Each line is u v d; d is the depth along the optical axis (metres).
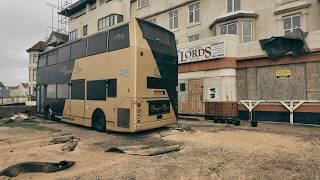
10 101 42.03
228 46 16.30
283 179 5.26
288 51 14.10
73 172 5.79
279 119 14.53
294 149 7.97
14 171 5.63
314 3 17.12
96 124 12.33
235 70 16.41
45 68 17.91
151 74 11.03
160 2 27.53
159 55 11.57
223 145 8.70
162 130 12.15
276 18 18.92
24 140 9.90
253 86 15.78
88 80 12.88
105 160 6.88
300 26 17.73
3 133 11.79
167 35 12.34
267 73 15.22
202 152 7.73
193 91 18.27
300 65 13.89
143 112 10.52
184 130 11.99
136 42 10.45
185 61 18.77
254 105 15.45
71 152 7.86
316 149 7.94
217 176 5.46
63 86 15.27
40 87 18.55
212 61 17.00
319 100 13.09
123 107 10.63
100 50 12.18
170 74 12.15
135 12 30.53
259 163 6.44
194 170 5.89
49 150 8.13
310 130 11.85
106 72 11.67
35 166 6.04
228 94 16.12
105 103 11.63
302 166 6.14
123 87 10.69
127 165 6.33
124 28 10.94
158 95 11.35
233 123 14.35
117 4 30.52
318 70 13.23
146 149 8.00
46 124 15.69
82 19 35.97
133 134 11.33
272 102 14.80
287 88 14.37
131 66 10.38
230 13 20.47
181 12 25.61
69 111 14.46
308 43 13.48
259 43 15.36
